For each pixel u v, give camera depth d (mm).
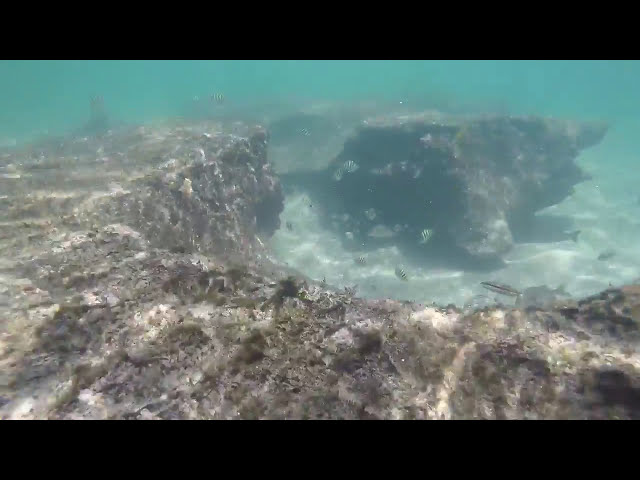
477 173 12453
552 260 11773
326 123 20719
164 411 2268
